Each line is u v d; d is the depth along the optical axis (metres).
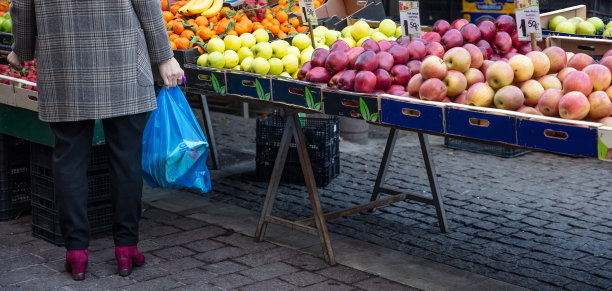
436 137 7.52
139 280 3.97
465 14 7.33
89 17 3.67
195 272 4.08
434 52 3.89
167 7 5.64
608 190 5.71
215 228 4.85
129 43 3.76
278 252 4.40
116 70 3.74
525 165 6.47
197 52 4.78
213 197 5.61
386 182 5.97
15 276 4.02
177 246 4.50
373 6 6.15
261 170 6.05
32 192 4.63
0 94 4.55
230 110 8.95
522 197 5.54
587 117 3.03
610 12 7.09
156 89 4.86
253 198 5.59
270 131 5.94
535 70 3.29
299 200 5.54
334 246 4.50
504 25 4.10
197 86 4.63
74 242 3.94
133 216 3.99
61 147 3.87
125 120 3.84
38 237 4.67
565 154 2.83
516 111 3.24
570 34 5.37
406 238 4.68
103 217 4.71
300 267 4.16
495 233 4.77
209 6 5.47
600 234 4.72
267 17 5.57
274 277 4.01
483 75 3.62
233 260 4.27
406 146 7.16
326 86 3.84
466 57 3.51
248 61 4.57
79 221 3.93
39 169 4.54
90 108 3.73
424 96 3.49
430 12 7.84
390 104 3.49
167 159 4.16
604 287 3.90
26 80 4.65
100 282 3.94
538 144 2.91
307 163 4.22
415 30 4.21
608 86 3.02
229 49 4.71
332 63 3.85
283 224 4.43
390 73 3.79
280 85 4.07
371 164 6.53
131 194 3.93
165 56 3.92
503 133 3.03
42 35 3.72
